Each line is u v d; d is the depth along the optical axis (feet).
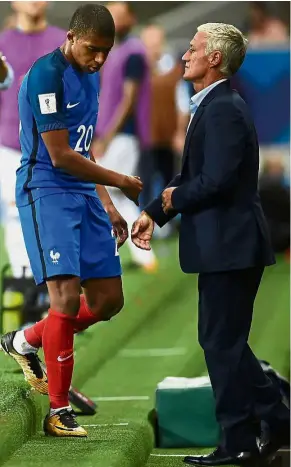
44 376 51.88
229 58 48.67
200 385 57.26
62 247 48.11
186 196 48.39
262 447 50.78
